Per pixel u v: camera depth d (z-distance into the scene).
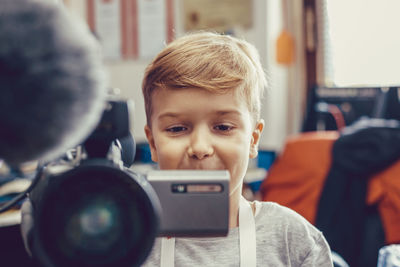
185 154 0.55
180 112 0.54
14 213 0.86
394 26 2.03
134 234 0.29
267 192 1.35
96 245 0.29
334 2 2.18
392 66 2.05
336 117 1.55
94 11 2.45
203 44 0.60
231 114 0.55
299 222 0.66
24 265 0.93
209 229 0.40
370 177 1.18
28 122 0.23
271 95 2.16
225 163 0.55
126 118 0.32
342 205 1.20
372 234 1.15
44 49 0.22
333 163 1.23
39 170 0.36
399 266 0.76
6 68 0.22
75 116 0.24
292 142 1.33
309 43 2.14
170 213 0.39
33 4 0.23
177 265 0.60
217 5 2.23
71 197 0.28
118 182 0.29
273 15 2.17
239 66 0.58
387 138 1.17
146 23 2.38
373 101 1.51
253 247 0.60
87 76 0.24
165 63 0.58
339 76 2.19
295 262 0.64
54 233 0.28
